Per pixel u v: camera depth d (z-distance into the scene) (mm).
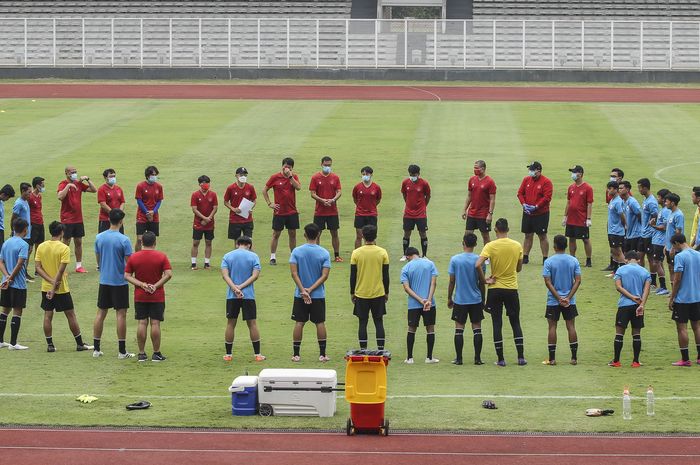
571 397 19453
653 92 64125
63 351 22828
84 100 58750
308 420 18438
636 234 28266
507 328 24547
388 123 50438
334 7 82625
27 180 38594
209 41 75250
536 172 29625
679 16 80812
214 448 16781
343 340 23516
